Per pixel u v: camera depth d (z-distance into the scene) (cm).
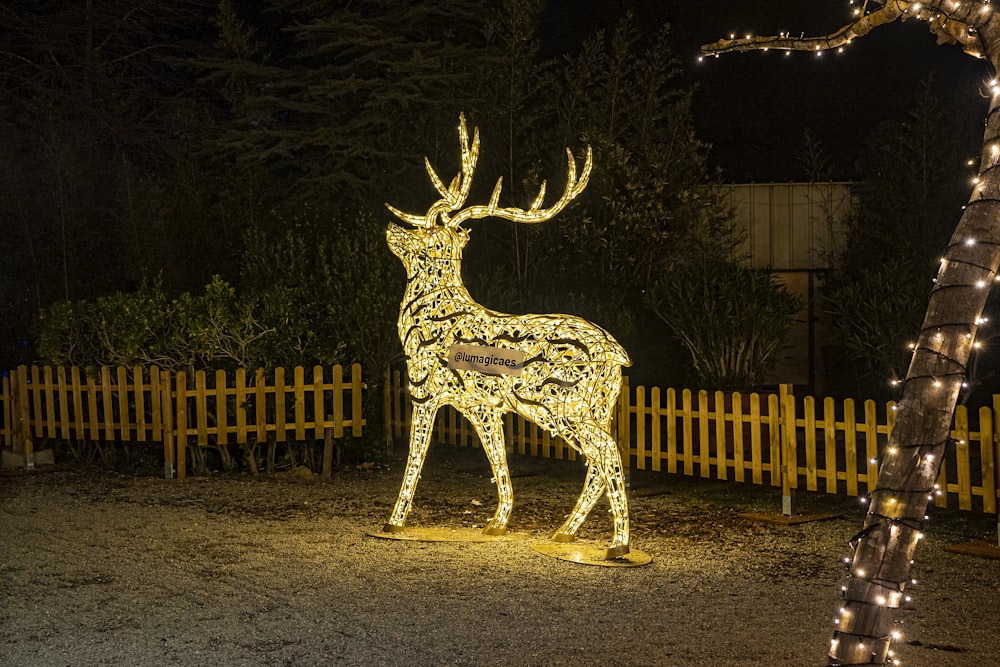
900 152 1542
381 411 1309
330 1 1920
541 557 780
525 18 1588
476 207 849
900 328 1270
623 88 1545
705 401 1007
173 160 2025
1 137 1872
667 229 1469
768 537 854
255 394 1150
